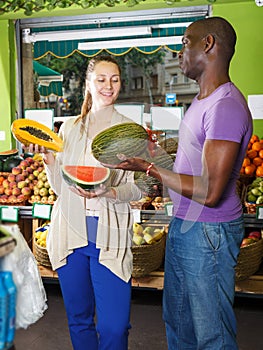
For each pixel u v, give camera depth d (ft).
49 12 15.75
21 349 9.93
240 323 11.28
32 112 15.46
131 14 15.84
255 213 11.94
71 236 7.21
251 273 11.64
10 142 16.48
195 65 6.83
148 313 11.86
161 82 26.55
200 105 6.75
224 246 6.75
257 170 12.99
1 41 16.38
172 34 15.75
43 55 16.79
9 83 16.42
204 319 6.86
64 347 10.07
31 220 13.97
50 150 6.73
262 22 14.80
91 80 6.53
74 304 7.54
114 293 7.15
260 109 15.01
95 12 15.84
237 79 15.10
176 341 7.60
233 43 6.82
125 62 26.91
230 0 14.64
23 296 4.22
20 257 4.29
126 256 7.22
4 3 15.69
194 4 15.15
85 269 7.42
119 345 7.19
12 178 12.96
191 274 6.85
